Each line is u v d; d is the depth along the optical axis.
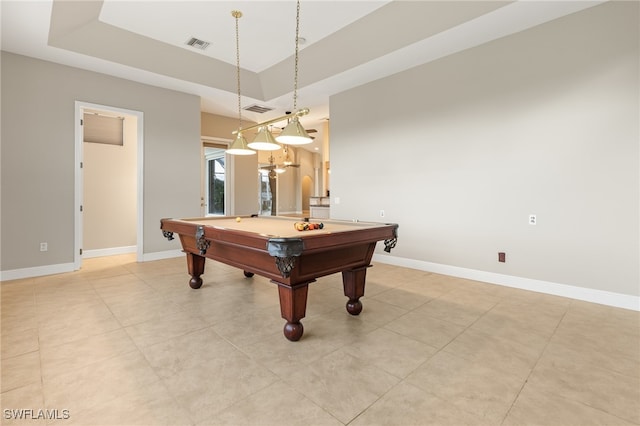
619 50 2.79
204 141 6.68
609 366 1.87
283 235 2.20
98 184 5.37
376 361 1.94
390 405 1.53
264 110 6.41
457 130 3.89
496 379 1.74
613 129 2.84
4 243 3.78
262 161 13.96
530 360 1.94
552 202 3.20
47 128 4.04
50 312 2.73
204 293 3.29
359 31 3.76
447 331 2.37
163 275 4.04
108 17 3.53
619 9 2.78
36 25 3.17
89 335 2.28
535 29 3.24
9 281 3.72
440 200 4.09
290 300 2.18
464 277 3.90
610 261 2.90
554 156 3.17
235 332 2.36
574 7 2.92
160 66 4.38
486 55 3.60
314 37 4.01
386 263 4.77
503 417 1.44
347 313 2.74
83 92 4.29
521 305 2.91
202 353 2.04
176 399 1.57
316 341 2.21
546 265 3.27
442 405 1.53
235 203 7.18
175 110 5.18
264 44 4.18
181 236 3.47
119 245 5.60
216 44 4.16
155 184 5.00
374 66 4.25
